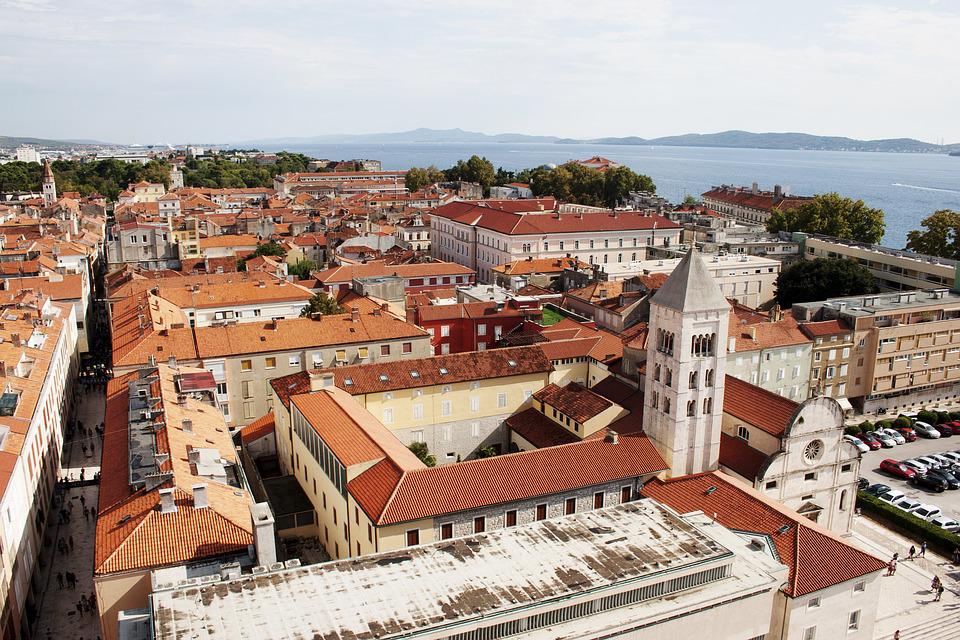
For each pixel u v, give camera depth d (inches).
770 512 2736.2
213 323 5108.3
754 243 7849.4
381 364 4001.0
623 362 4136.3
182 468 2711.6
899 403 5339.6
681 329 3235.7
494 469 2972.4
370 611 1955.0
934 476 4151.1
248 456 4072.3
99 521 2512.3
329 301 5487.2
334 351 4633.4
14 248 7268.7
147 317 4709.6
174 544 2358.5
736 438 3538.4
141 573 2281.0
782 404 3373.5
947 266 6274.6
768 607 2285.9
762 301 6973.4
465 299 5984.3
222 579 2149.4
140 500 2534.5
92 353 6195.9
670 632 2107.5
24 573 2822.3
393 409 3909.9
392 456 2938.0
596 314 5428.2
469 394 4077.3
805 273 6545.3
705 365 3339.1
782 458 3228.3
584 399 3890.3
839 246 7406.5
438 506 2743.6
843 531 3531.0
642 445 3284.9
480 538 2342.5
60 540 3395.7
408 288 7175.2
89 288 7096.5
